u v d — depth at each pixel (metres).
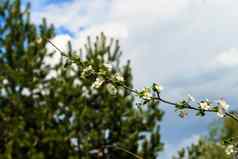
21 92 13.66
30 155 12.73
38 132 13.57
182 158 14.80
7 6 14.20
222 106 4.41
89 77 4.98
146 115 15.00
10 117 13.19
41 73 14.00
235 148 4.48
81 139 14.04
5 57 13.87
